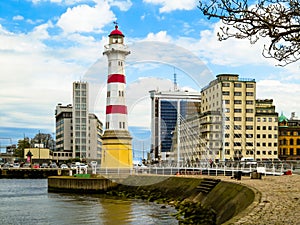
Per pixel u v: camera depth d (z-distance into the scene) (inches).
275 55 658.2
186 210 1588.3
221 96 2896.2
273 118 5226.4
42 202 2129.7
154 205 1930.4
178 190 2059.5
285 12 601.0
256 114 5191.9
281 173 1894.7
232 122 5088.6
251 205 833.5
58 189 2773.1
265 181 1478.8
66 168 4493.1
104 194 2581.2
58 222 1472.7
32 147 6850.4
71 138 6761.8
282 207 804.6
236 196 1238.3
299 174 1882.4
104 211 1748.3
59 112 7411.4
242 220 679.1
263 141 5187.0
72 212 1728.6
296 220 677.3
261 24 614.9
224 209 1273.4
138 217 1555.1
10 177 4672.7
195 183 1939.0
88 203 2065.7
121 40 2977.4
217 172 2471.7
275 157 5196.9
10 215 1651.1
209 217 1310.3
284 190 1105.4
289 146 5629.9
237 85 5142.7
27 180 4301.2
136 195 2331.4
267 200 898.7
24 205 1998.0
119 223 1429.6
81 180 2674.7
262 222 662.5
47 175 4702.3
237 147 5044.3
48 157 6235.2
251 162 2433.6
